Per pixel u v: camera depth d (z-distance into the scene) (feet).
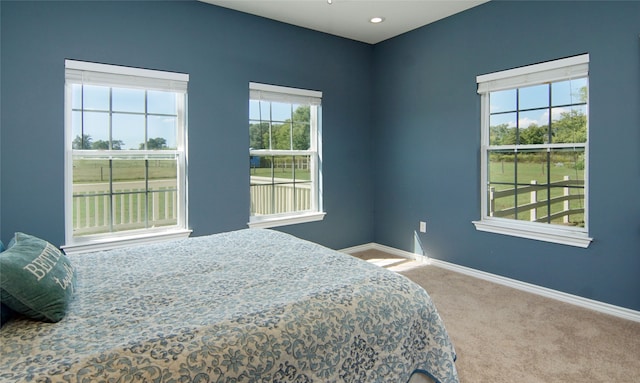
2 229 8.64
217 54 11.52
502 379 6.43
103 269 6.04
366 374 4.60
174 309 4.51
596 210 9.29
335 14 12.27
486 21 11.44
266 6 11.60
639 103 8.50
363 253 15.02
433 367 5.18
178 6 10.77
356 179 15.21
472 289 10.91
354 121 15.02
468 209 12.24
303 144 13.96
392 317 4.95
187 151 11.06
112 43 9.78
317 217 14.10
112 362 3.42
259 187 12.87
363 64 15.15
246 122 12.18
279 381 3.94
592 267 9.42
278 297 4.81
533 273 10.64
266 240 7.93
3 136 8.58
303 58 13.43
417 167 13.82
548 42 10.01
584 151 9.64
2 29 8.50
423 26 13.32
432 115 13.20
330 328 4.42
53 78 9.09
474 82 11.85
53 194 9.20
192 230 11.21
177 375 3.46
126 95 10.28
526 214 10.99
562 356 7.14
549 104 10.33
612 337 7.89
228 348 3.79
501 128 11.51
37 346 3.65
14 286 4.04
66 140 9.41
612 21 8.85
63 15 9.15
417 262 13.75
